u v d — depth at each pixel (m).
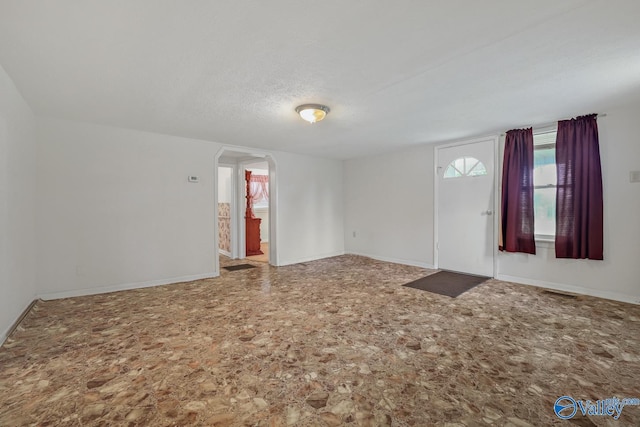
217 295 3.67
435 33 1.79
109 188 3.79
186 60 2.10
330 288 3.95
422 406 1.63
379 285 4.07
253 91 2.66
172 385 1.83
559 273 3.76
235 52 2.00
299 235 5.83
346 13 1.59
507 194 4.10
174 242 4.30
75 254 3.58
